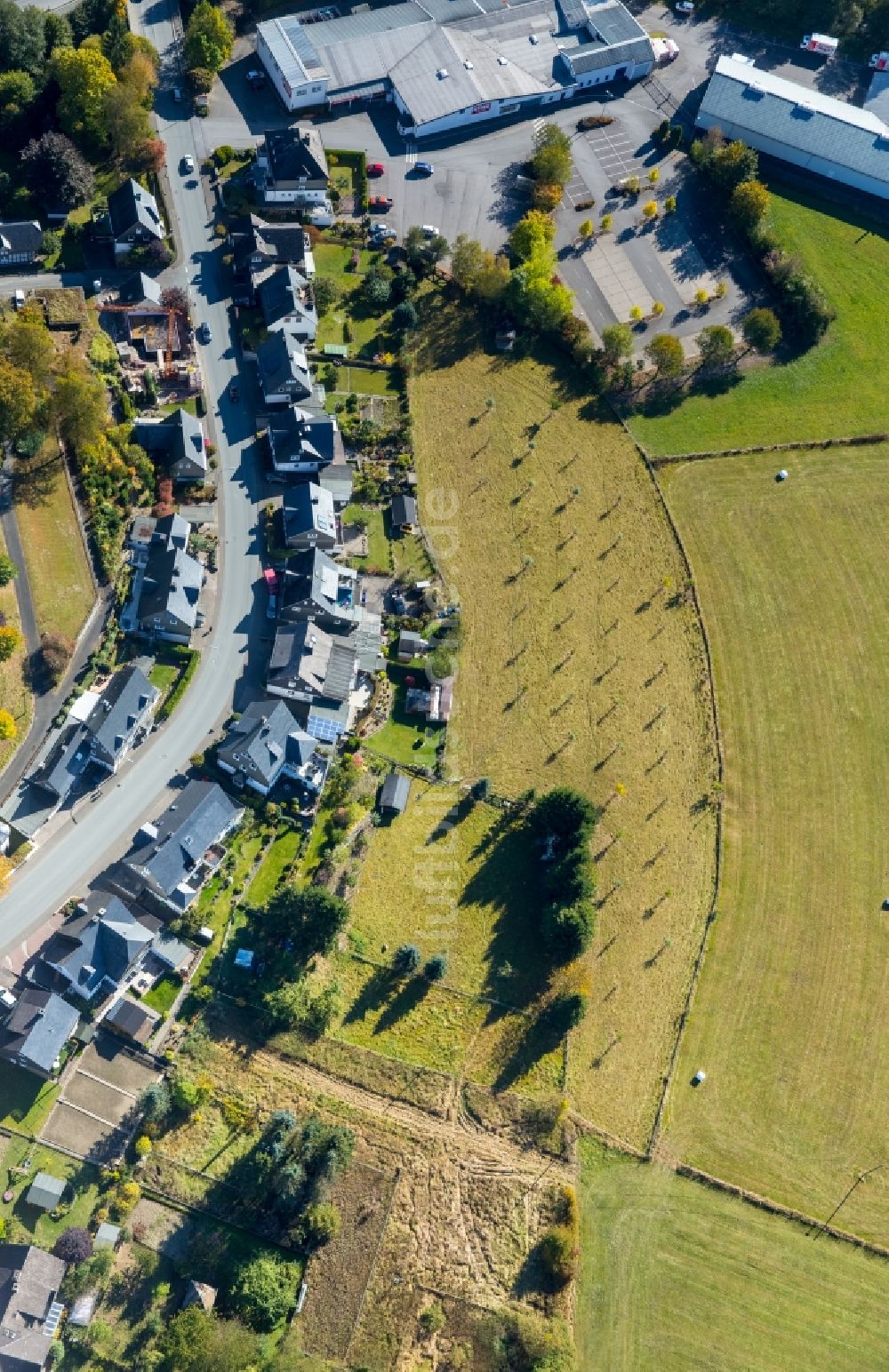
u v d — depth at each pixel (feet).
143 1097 365.61
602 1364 367.86
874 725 479.00
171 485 458.91
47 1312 335.67
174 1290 354.33
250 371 492.95
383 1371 354.54
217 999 387.14
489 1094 394.93
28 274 493.36
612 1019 414.00
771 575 502.38
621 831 442.09
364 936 407.44
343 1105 384.68
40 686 414.41
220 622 442.50
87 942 368.07
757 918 438.40
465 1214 378.53
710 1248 387.55
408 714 444.96
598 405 524.11
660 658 476.13
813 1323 381.81
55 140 496.23
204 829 393.29
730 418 534.37
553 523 492.95
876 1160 407.03
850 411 546.26
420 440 497.46
